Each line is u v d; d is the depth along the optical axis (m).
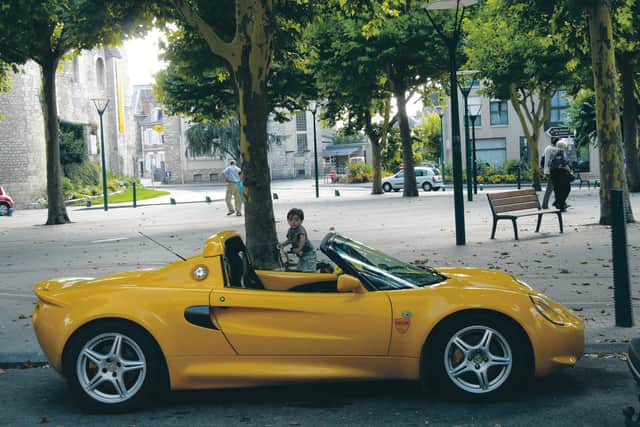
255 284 5.98
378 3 14.93
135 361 5.12
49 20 22.59
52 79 25.67
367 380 5.12
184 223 23.28
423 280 5.49
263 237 11.24
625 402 4.96
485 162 58.84
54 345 5.10
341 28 30.23
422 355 5.06
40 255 15.54
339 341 5.06
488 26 31.39
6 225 27.72
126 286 5.26
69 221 26.50
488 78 32.34
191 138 74.38
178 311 5.10
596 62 15.95
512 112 58.22
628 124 29.45
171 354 5.08
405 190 35.09
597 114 16.17
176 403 5.34
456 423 4.65
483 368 5.03
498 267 10.99
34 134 48.56
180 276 5.27
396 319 5.04
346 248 5.50
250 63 11.05
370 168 69.88
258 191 11.26
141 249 15.73
